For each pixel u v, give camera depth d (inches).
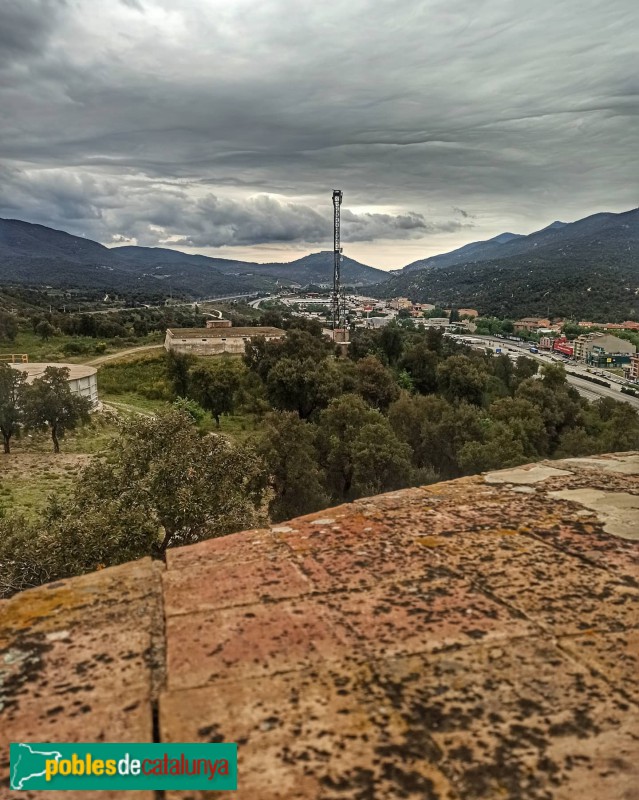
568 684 76.0
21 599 107.3
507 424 1402.6
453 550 124.2
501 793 58.1
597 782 59.5
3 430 1429.6
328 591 105.3
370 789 58.7
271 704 72.5
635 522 139.9
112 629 94.1
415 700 72.9
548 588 104.6
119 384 2321.6
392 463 1094.4
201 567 118.6
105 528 445.7
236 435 1755.7
